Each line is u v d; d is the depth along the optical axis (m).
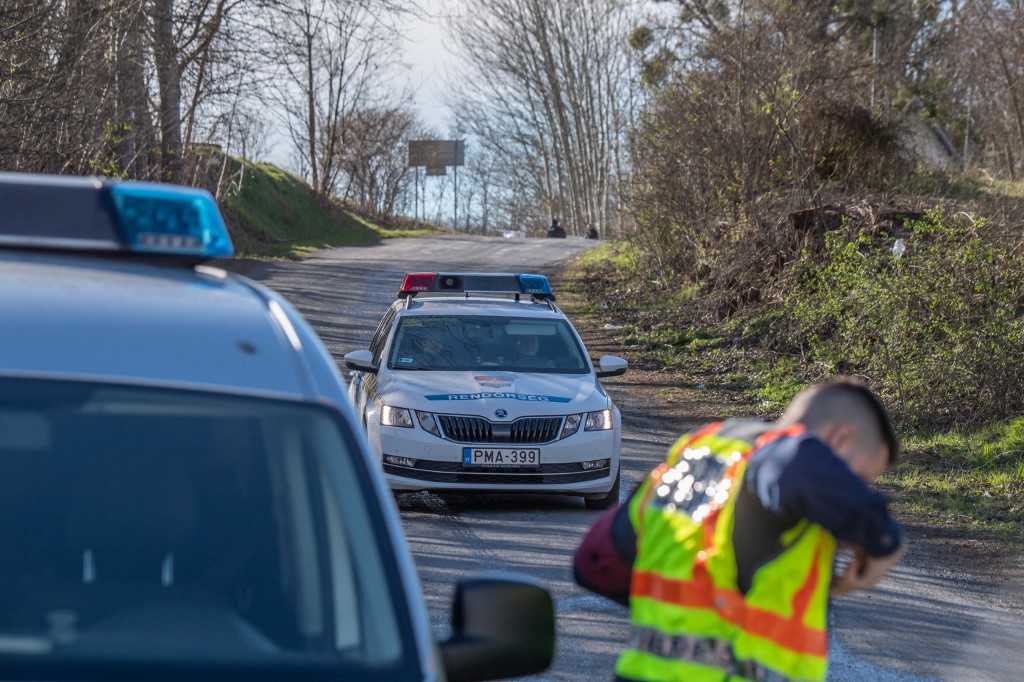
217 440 9.52
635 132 100.06
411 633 8.78
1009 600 28.62
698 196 93.25
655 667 9.66
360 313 88.94
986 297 52.16
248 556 9.05
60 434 9.27
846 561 29.00
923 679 22.08
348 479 9.57
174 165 93.81
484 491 33.94
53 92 65.56
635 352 76.38
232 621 8.70
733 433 10.23
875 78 97.44
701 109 91.38
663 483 10.38
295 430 9.72
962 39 132.12
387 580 9.05
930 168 98.94
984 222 57.62
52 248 11.21
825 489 9.09
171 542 9.04
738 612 9.54
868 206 77.06
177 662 8.34
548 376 36.62
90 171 73.56
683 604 9.68
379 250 164.75
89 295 10.54
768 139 88.31
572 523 33.72
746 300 81.69
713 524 9.70
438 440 33.62
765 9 92.25
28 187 11.23
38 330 9.84
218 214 11.84
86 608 8.58
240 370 10.05
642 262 109.38
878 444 10.20
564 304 102.06
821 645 9.54
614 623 24.41
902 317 54.25
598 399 35.41
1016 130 137.50
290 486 9.43
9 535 8.85
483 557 29.19
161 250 11.46
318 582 9.01
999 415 48.69
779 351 69.00
